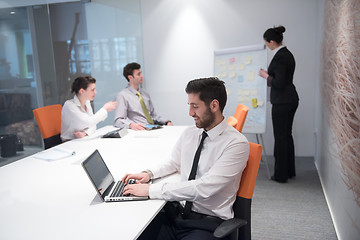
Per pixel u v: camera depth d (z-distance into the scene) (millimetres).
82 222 1208
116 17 4238
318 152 3566
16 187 1591
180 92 4527
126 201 1395
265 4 3994
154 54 4516
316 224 2416
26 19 3303
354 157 1712
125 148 2271
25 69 3367
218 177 1376
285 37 3982
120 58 4348
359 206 1623
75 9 4059
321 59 3354
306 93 4012
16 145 3322
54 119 2701
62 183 1628
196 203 1461
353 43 1741
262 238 2248
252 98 3668
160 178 1684
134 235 1104
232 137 1441
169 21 4375
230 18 4152
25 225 1199
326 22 2949
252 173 1413
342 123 2041
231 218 1375
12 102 3252
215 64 3895
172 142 2396
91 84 2709
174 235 1461
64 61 4109
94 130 2750
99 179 1459
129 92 3387
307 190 3070
